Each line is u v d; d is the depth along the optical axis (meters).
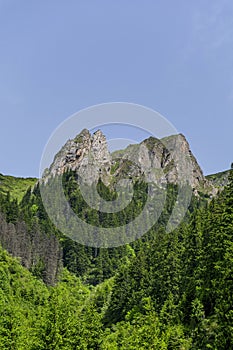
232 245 46.69
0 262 138.88
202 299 57.56
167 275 77.44
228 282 43.53
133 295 88.56
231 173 65.56
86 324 48.16
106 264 195.25
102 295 120.06
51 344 44.19
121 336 55.12
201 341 48.28
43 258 178.00
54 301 48.50
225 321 41.22
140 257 102.38
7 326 50.78
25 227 191.75
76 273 195.75
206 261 60.84
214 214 69.88
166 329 50.38
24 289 131.00
